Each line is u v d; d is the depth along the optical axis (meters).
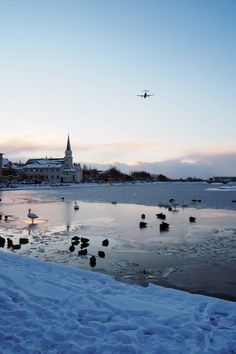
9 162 174.75
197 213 42.72
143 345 6.61
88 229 29.95
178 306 8.84
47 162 189.00
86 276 11.82
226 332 7.28
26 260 13.88
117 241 24.27
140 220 36.22
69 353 6.17
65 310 8.09
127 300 9.05
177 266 17.58
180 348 6.49
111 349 6.33
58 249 21.52
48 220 36.59
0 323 7.27
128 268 17.23
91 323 7.44
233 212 43.59
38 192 100.94
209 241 24.17
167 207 51.72
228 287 14.23
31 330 6.96
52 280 10.66
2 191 106.94
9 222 34.94
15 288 9.55
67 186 144.25
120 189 123.69
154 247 22.20
